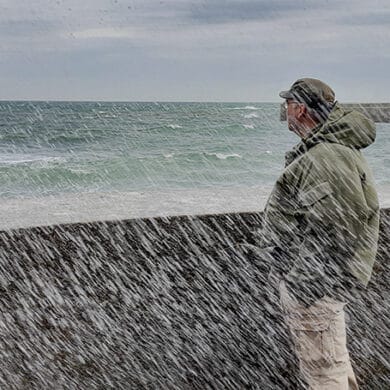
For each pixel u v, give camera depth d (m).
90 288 3.66
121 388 2.81
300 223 2.27
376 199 2.32
